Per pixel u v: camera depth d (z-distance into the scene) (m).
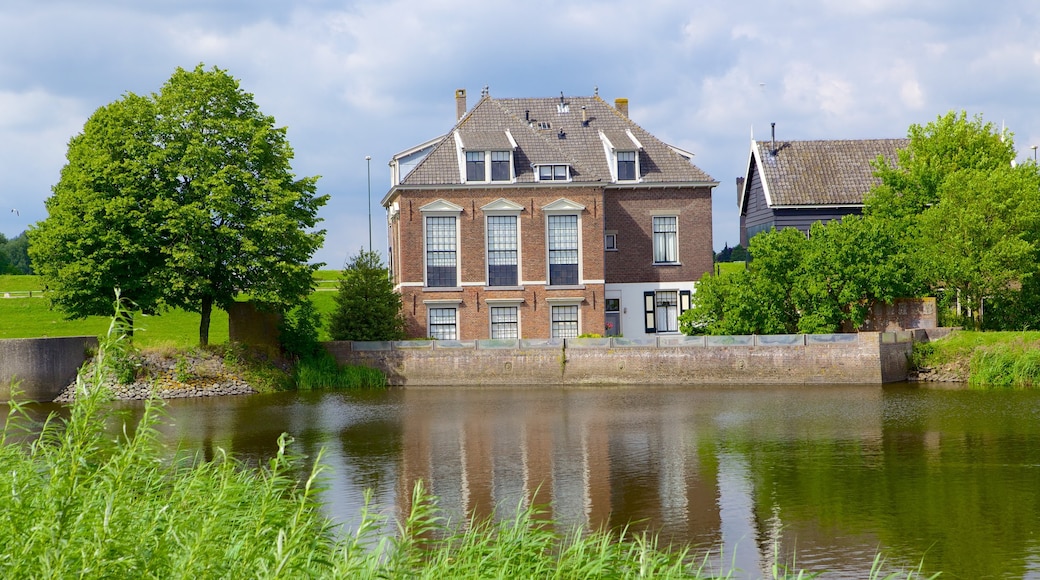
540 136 53.22
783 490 22.28
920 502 20.98
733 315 47.66
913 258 48.97
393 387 46.84
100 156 41.97
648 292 54.88
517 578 12.66
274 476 9.76
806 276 47.47
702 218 55.06
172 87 44.03
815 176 59.00
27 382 41.94
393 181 61.59
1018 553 17.19
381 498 21.48
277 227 43.22
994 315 52.69
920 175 54.72
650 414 35.38
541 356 47.31
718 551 17.61
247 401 41.03
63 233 41.34
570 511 20.53
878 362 45.28
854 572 16.31
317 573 9.78
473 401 40.28
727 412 35.62
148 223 41.94
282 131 45.94
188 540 9.21
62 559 7.89
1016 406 36.53
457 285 51.31
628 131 56.84
